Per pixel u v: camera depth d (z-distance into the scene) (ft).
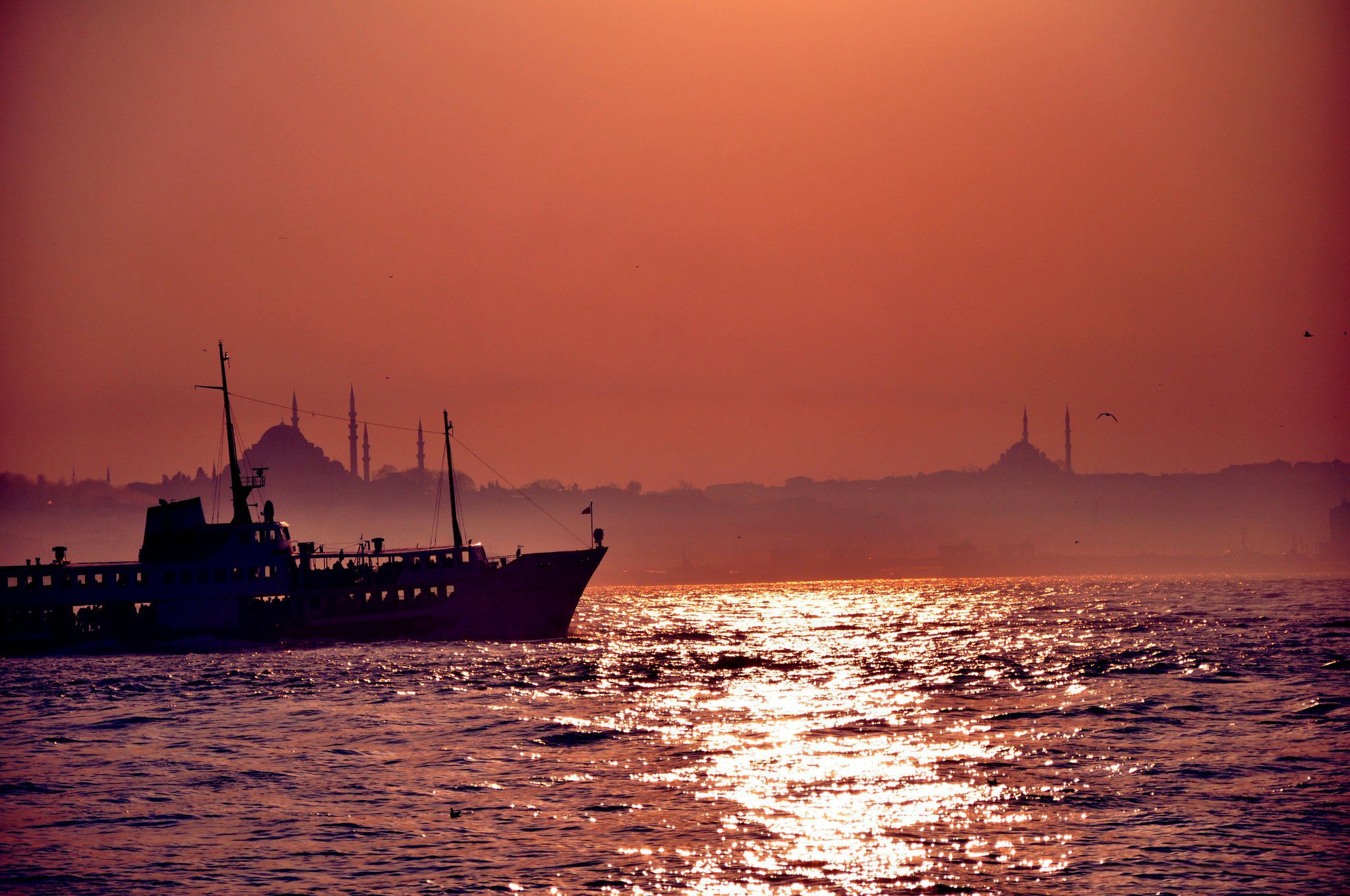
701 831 638.53
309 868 591.37
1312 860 579.07
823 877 565.53
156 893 561.84
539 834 639.76
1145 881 554.87
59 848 631.56
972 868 574.56
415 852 613.93
